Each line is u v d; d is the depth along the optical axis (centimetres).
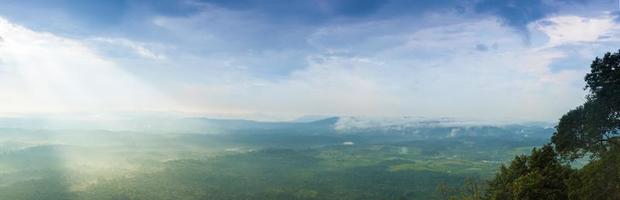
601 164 3784
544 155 4453
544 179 4153
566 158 4159
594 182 3812
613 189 3688
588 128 3738
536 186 4134
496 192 4672
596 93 3672
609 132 3706
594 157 3938
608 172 3719
